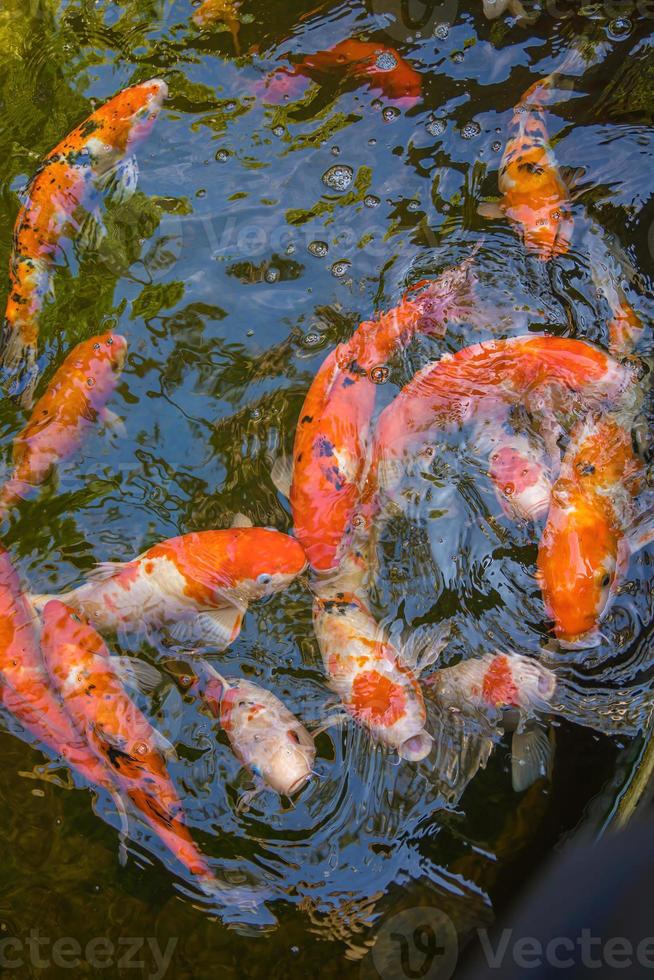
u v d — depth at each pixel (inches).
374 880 120.6
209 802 122.7
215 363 137.5
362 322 137.6
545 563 125.9
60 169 144.9
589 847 117.6
